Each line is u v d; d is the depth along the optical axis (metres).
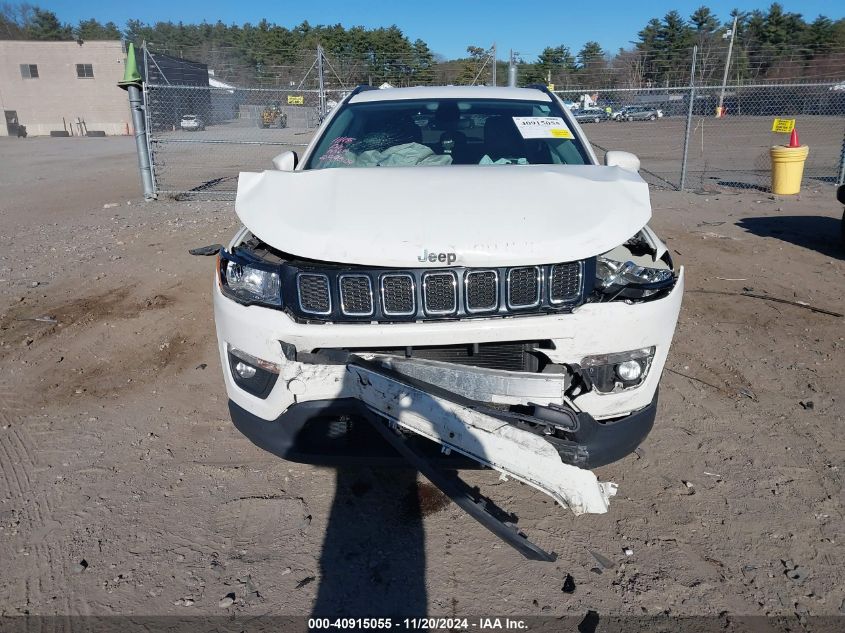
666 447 3.66
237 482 3.41
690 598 2.62
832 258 7.29
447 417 2.62
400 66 28.12
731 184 13.02
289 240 2.73
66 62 49.12
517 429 2.61
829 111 26.89
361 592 2.67
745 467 3.46
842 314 5.59
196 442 3.80
